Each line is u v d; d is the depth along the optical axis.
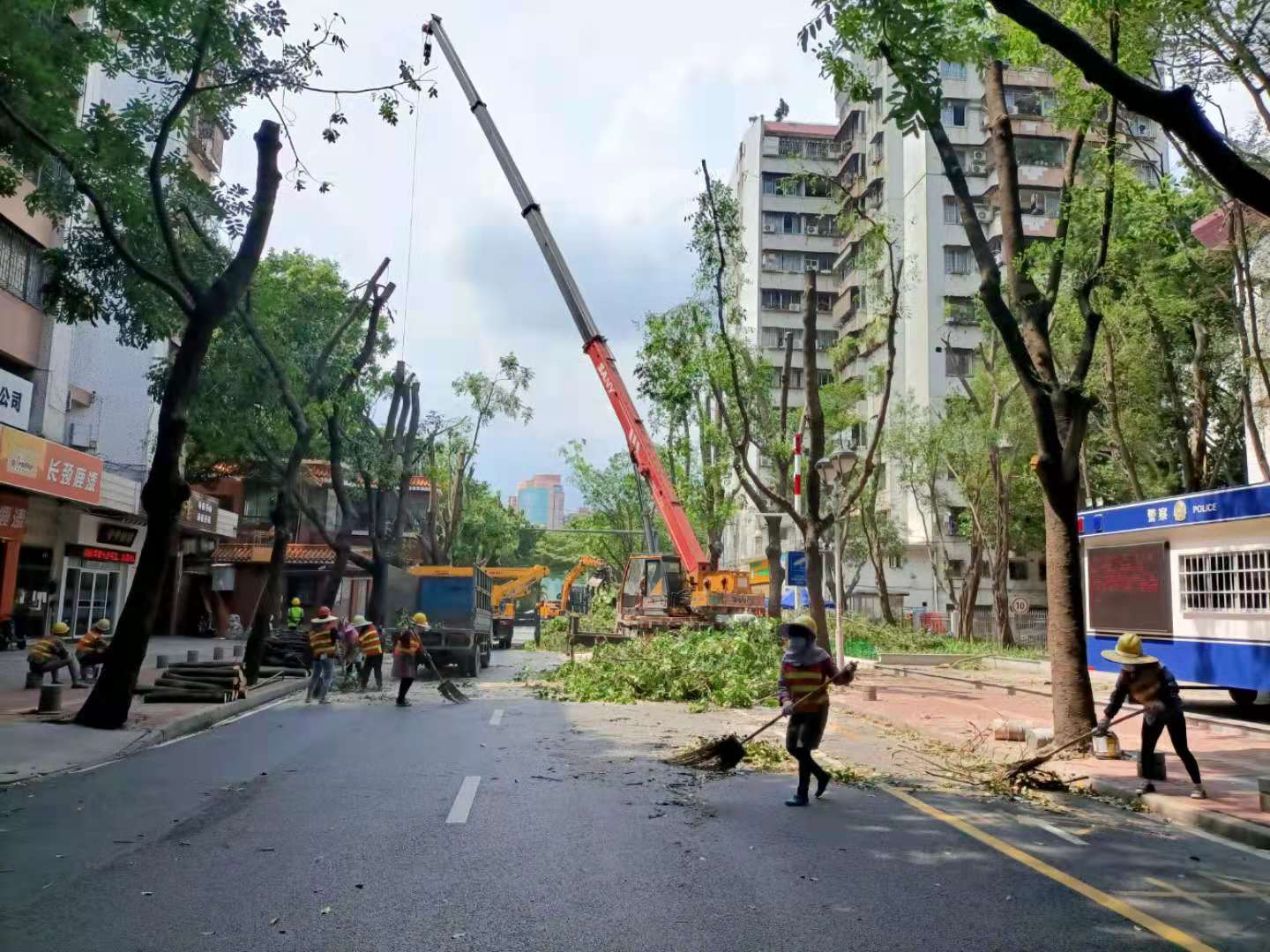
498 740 11.88
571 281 25.19
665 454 34.28
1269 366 18.94
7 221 21.92
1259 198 6.12
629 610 27.00
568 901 5.31
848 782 9.23
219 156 33.22
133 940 4.66
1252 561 14.82
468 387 40.66
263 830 6.95
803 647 8.37
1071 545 11.25
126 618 12.30
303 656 23.11
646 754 10.92
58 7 10.66
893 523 44.16
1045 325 11.79
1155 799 8.18
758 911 5.17
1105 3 9.59
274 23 11.72
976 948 4.66
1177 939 4.83
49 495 23.08
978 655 28.48
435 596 25.92
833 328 57.59
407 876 5.77
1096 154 11.67
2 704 13.92
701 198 21.53
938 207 46.28
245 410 20.20
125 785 8.80
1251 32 11.31
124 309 15.02
